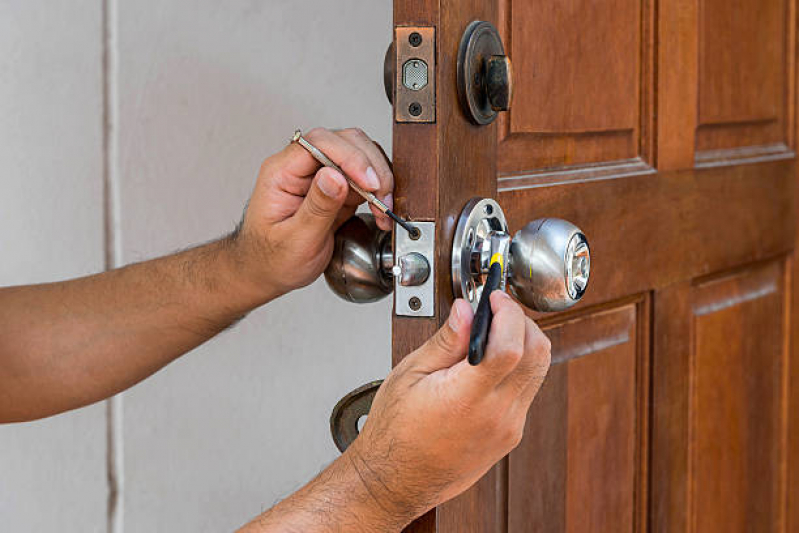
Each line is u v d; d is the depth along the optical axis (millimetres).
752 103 1360
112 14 1029
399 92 650
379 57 1317
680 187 1173
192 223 1115
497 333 542
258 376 1198
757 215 1380
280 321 1215
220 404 1161
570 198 956
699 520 1296
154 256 1082
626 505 1128
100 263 1054
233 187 1153
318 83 1230
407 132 655
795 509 1548
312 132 708
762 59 1385
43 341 866
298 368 1246
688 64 1174
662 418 1173
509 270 695
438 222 657
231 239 814
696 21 1188
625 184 1054
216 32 1113
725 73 1275
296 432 1254
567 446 1000
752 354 1415
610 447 1084
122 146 1048
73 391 877
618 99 1054
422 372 582
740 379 1382
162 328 862
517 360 539
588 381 1030
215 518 1171
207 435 1151
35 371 865
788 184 1468
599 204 1008
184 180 1103
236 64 1136
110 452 1077
